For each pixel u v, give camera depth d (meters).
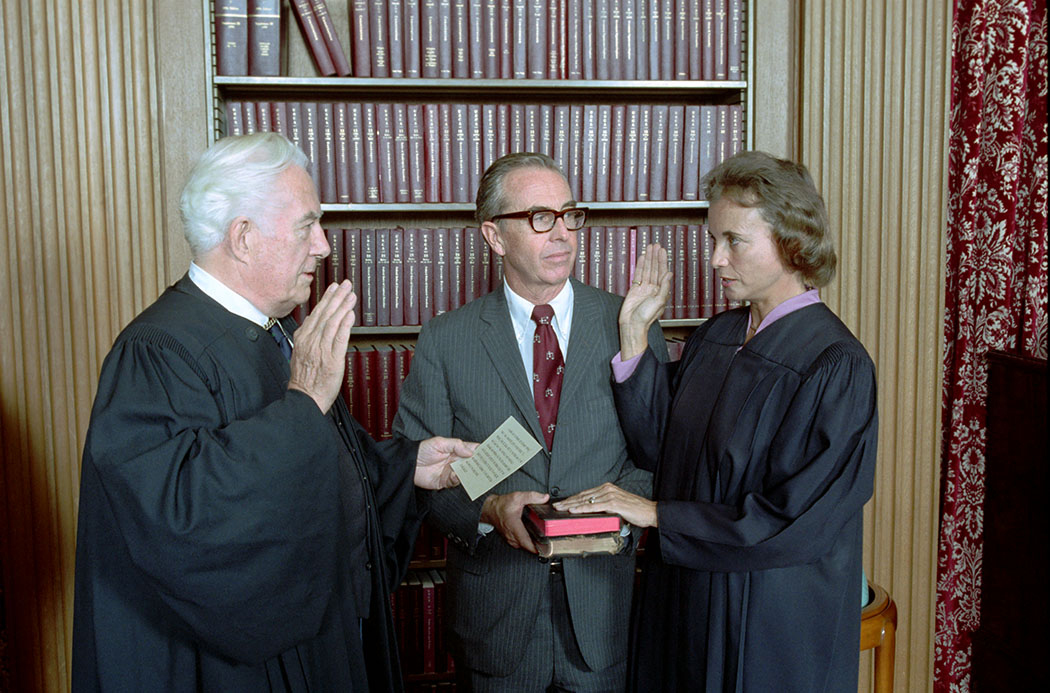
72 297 2.74
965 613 3.18
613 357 2.25
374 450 2.09
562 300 2.29
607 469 2.23
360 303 2.91
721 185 1.93
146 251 2.77
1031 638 2.66
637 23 2.93
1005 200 2.92
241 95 3.00
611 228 2.99
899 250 3.01
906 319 3.03
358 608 1.87
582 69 2.92
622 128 2.96
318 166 2.84
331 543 1.62
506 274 2.29
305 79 2.79
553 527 1.88
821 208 1.91
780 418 1.89
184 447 1.48
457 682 2.33
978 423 3.09
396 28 2.83
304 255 1.73
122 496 1.45
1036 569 2.62
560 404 2.21
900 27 2.93
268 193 1.66
